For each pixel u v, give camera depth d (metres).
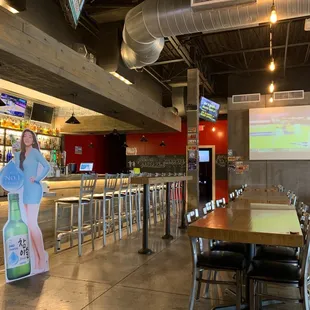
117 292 3.13
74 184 5.71
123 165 14.65
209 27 4.56
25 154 3.69
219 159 12.06
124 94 6.27
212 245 3.17
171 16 4.54
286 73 10.07
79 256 4.37
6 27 3.45
